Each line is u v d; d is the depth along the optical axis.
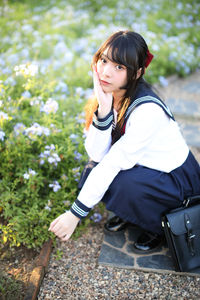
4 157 2.16
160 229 1.79
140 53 1.43
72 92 3.00
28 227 1.89
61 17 5.30
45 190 2.17
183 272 1.73
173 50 4.39
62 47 3.98
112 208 1.75
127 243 1.94
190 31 5.26
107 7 5.96
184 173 1.75
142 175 1.66
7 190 2.07
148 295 1.64
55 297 1.64
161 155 1.67
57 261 1.84
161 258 1.83
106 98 1.55
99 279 1.74
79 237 2.01
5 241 1.83
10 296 1.59
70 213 1.62
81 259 1.86
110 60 1.42
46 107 2.14
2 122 2.08
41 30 4.68
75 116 2.64
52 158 2.02
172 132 1.67
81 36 4.87
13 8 5.63
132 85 1.52
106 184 1.59
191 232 1.63
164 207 1.74
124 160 1.58
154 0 6.02
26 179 2.05
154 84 3.88
